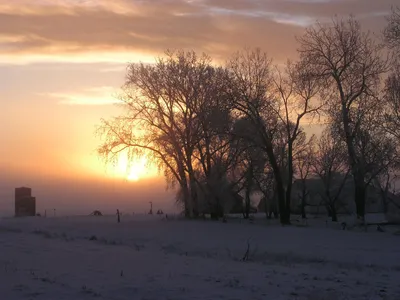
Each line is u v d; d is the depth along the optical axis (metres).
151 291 12.47
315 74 47.81
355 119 47.22
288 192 49.06
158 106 55.03
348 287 13.68
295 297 12.09
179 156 54.50
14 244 23.67
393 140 45.72
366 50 47.09
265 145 49.44
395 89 44.16
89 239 29.14
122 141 55.47
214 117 51.25
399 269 19.11
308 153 65.00
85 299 11.29
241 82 49.06
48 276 14.16
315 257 22.56
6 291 11.81
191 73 54.06
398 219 46.56
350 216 64.31
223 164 55.09
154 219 54.28
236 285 13.45
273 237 33.34
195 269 16.33
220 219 54.78
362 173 48.50
